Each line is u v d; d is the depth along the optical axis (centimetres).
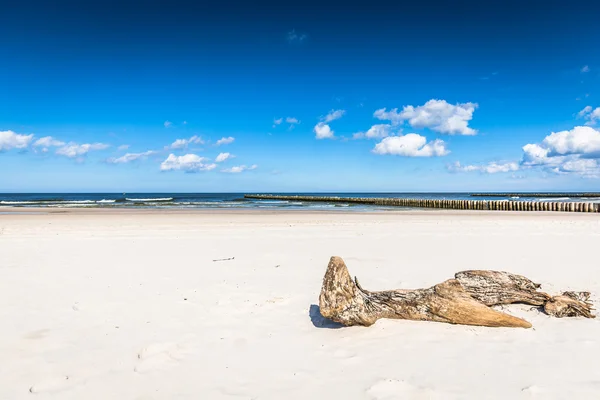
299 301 566
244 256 902
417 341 425
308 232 1359
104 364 376
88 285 645
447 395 318
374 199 5862
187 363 379
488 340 425
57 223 1723
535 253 916
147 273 730
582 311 490
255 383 342
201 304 552
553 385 331
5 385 338
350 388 331
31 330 455
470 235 1259
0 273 723
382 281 665
